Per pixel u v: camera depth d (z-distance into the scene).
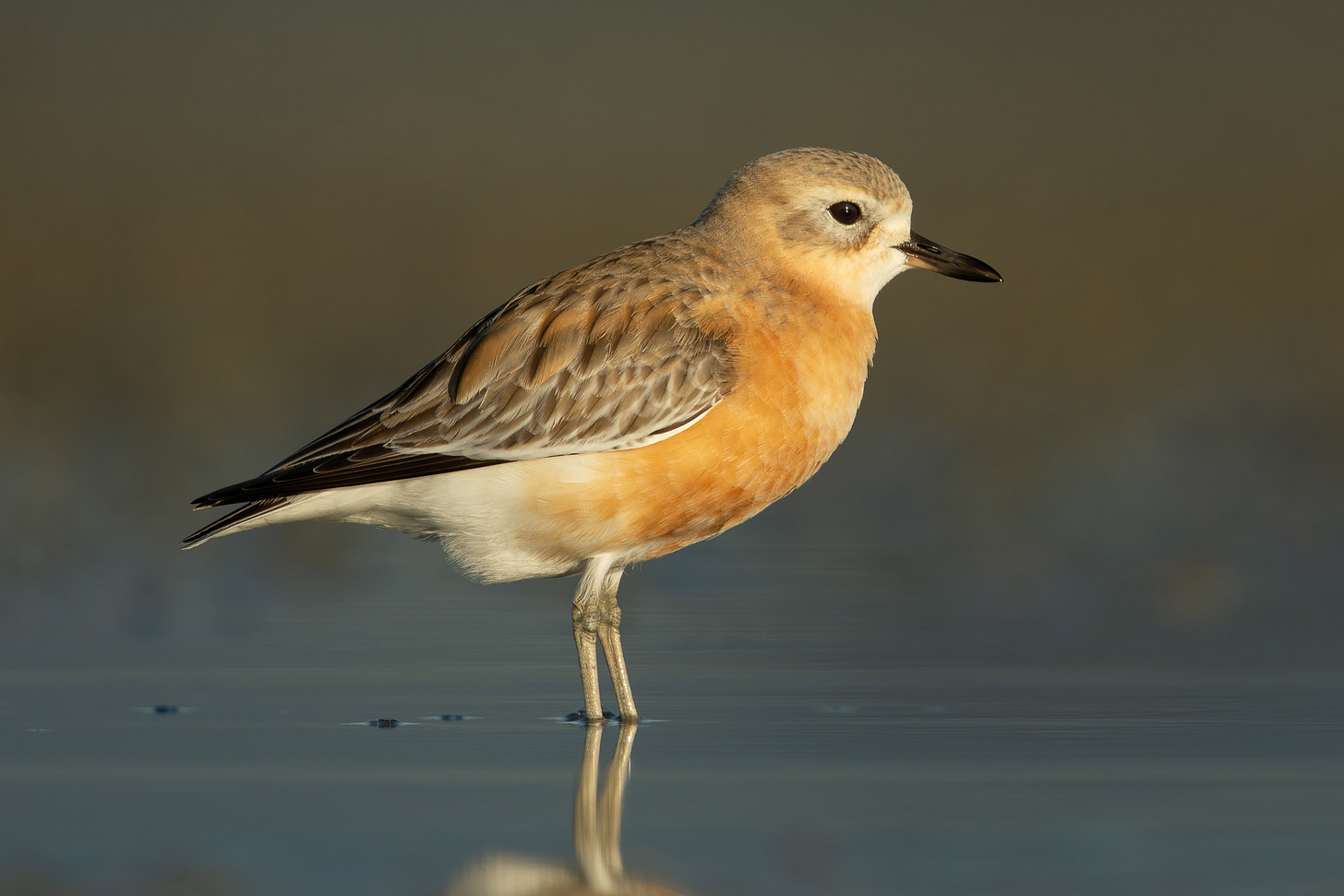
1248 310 25.58
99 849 7.59
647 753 9.49
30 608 13.77
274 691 11.02
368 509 11.05
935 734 9.87
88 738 9.75
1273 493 17.81
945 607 13.80
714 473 10.69
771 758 9.37
